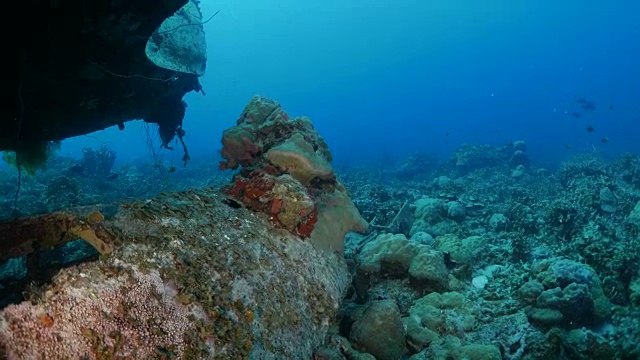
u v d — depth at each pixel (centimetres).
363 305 482
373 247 607
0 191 1297
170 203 326
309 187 482
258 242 353
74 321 208
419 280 560
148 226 279
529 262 689
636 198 1020
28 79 490
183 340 236
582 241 686
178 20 783
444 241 686
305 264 386
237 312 277
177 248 277
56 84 530
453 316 502
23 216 236
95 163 1942
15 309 205
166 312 239
